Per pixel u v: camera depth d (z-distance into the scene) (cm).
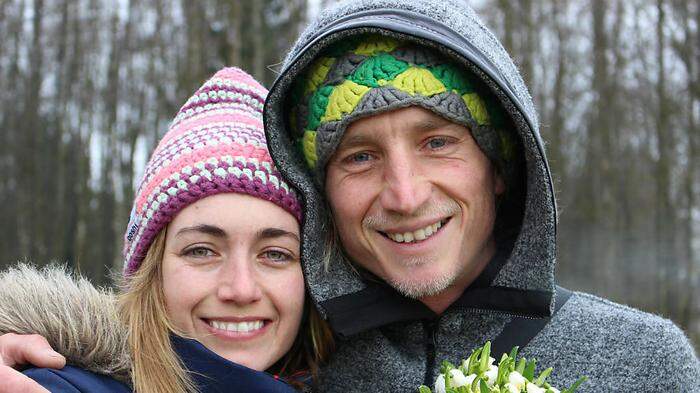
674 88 717
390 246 112
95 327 111
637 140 942
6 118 928
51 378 105
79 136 880
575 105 972
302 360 121
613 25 827
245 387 112
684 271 669
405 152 109
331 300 116
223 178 112
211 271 113
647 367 112
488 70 108
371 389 116
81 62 913
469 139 112
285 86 112
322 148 112
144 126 849
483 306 114
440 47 108
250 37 568
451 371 99
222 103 119
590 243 740
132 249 117
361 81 109
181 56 803
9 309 111
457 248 112
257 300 113
